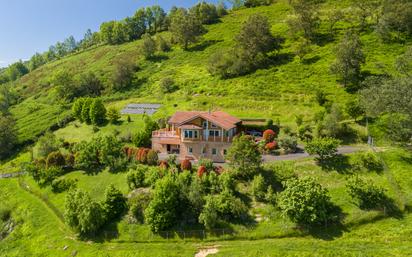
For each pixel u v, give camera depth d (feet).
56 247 160.76
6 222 196.75
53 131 312.71
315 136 202.28
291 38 390.42
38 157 250.98
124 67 398.83
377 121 200.44
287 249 131.64
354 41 266.98
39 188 214.28
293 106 255.09
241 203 153.48
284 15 501.97
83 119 303.48
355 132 196.85
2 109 409.90
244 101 280.10
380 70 272.51
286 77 306.35
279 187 161.38
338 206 145.48
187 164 183.11
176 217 155.53
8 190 225.97
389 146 179.83
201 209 153.69
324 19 425.28
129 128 271.49
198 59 415.64
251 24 355.97
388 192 147.02
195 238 147.23
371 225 136.05
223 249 138.72
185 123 207.21
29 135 309.83
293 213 139.13
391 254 120.26
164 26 611.88
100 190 191.93
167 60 437.99
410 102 161.17
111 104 347.77
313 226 139.95
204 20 555.69
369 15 386.93
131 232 155.94
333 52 296.71
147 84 379.35
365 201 142.92
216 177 166.50
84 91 397.19
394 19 337.31
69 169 221.46
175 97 324.60
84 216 158.20
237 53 354.13
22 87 501.97
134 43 561.43
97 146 217.77
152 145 223.71
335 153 178.09
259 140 210.38
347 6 463.01
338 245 129.49
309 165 173.37
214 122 201.67
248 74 332.60
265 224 145.48
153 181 176.24
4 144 291.99
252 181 167.22
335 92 258.78
